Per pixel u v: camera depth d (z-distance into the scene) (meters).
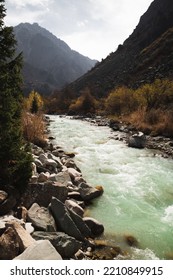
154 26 79.12
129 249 6.23
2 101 7.53
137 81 50.94
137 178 11.14
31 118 16.11
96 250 6.07
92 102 50.59
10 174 7.16
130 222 7.51
